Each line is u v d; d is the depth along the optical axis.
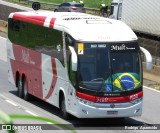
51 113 32.38
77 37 27.73
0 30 87.81
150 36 66.19
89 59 27.70
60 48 30.16
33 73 35.47
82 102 27.48
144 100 39.84
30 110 33.22
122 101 27.83
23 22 37.41
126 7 67.44
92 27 28.78
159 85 48.81
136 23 65.56
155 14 61.91
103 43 27.92
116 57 28.06
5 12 94.25
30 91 36.31
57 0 137.00
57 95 30.97
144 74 53.75
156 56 56.12
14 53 39.56
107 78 27.70
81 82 27.47
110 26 29.28
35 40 34.91
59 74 30.45
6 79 48.03
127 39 28.47
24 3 122.56
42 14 34.88
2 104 35.34
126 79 28.03
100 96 27.47
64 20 30.33
